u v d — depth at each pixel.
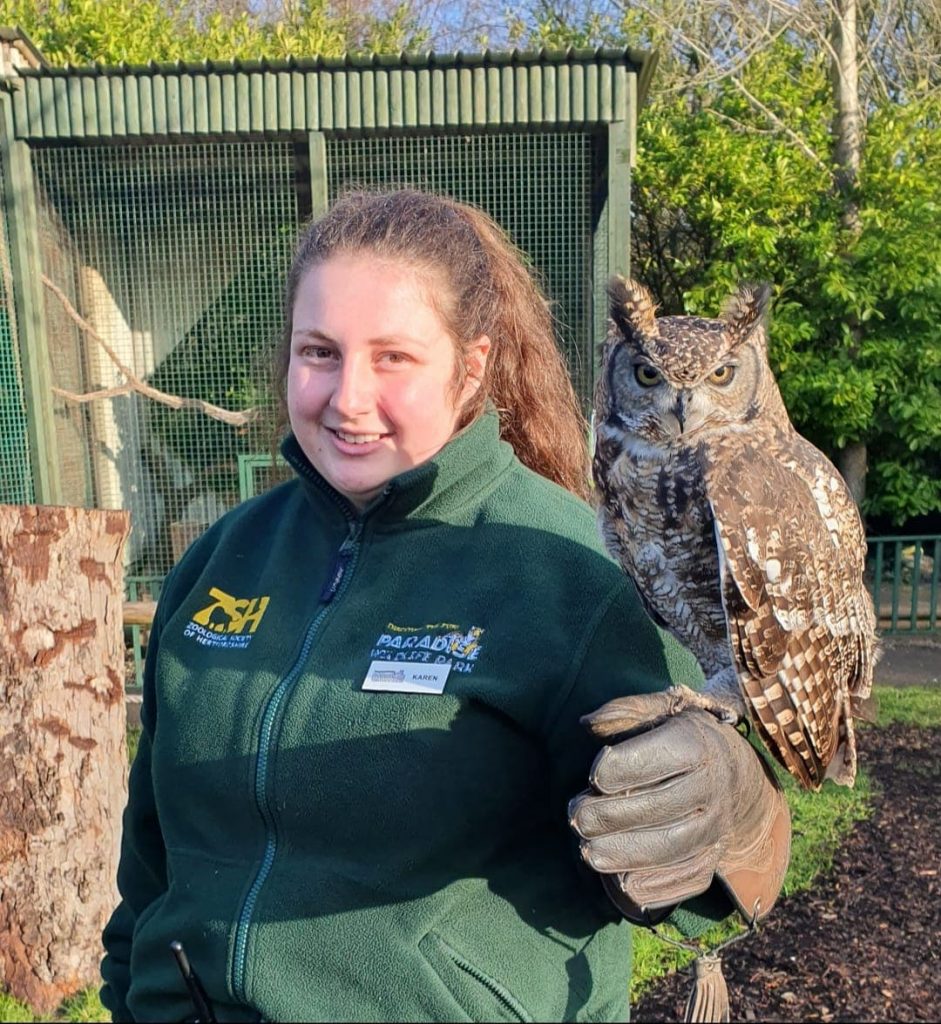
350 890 1.52
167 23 10.27
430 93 6.02
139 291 6.86
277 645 1.72
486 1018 1.48
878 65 11.36
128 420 6.99
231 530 1.99
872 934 3.78
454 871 1.51
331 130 6.11
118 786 3.57
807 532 2.01
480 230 1.97
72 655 3.44
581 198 6.36
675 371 2.11
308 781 1.55
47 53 9.45
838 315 8.79
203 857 1.66
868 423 8.92
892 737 5.70
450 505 1.70
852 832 4.55
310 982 1.50
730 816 1.47
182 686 1.77
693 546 2.08
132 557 7.10
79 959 3.47
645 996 3.43
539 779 1.58
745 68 10.14
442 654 1.57
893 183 8.85
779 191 8.92
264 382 3.11
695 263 9.64
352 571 1.72
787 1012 3.36
